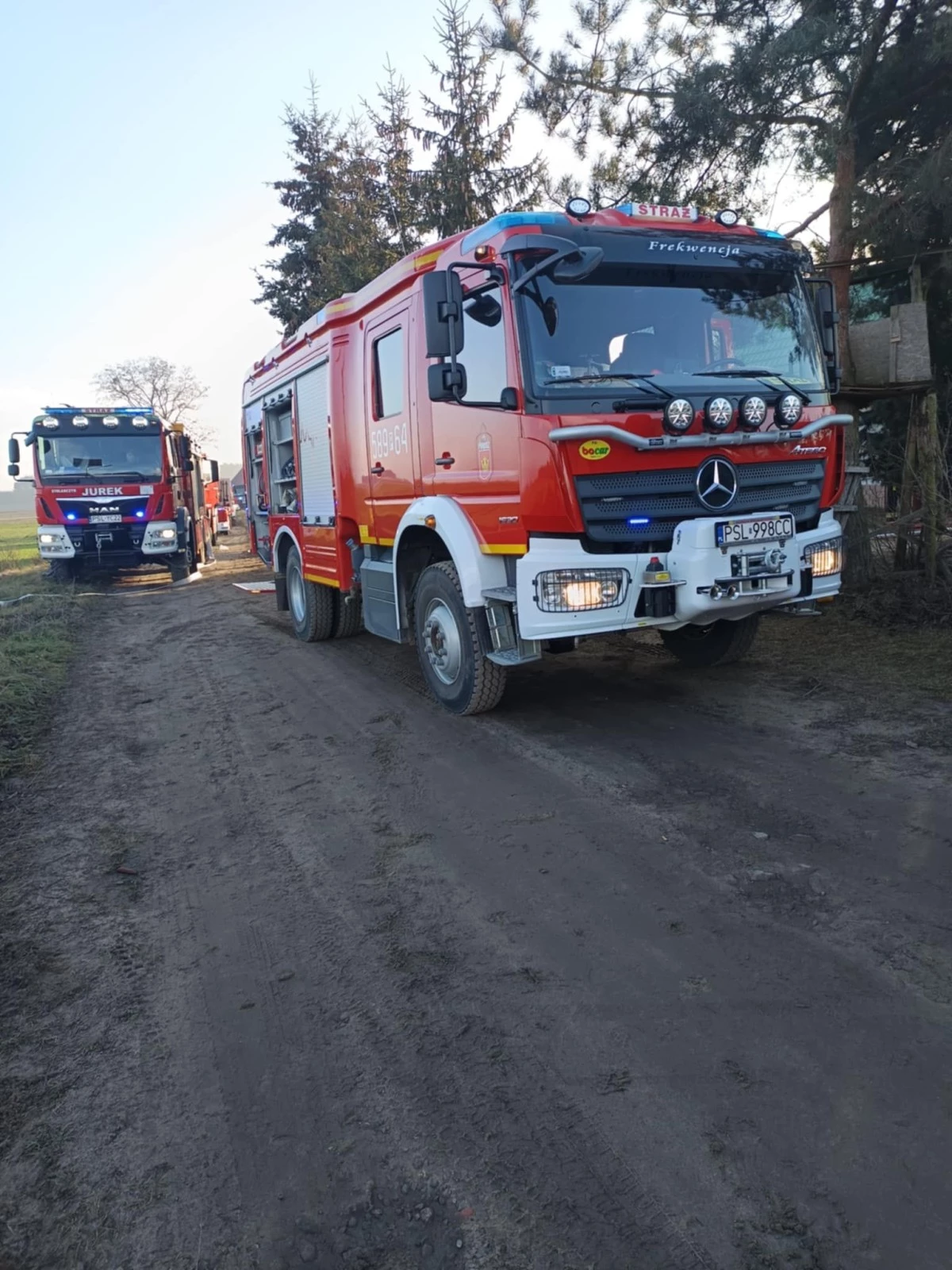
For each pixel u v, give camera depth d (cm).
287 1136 252
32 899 411
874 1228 206
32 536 4766
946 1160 223
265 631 1099
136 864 442
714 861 389
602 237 538
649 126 1075
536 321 512
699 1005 292
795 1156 228
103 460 1748
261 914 382
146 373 5784
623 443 501
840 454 598
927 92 914
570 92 1117
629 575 512
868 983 296
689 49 1044
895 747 509
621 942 334
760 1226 210
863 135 977
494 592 564
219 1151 248
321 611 959
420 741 596
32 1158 251
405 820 466
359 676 804
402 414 668
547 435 499
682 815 440
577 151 1146
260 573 1856
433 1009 304
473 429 562
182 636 1120
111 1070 286
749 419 523
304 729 650
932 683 627
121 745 646
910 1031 271
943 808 423
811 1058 263
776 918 340
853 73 903
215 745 632
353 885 400
